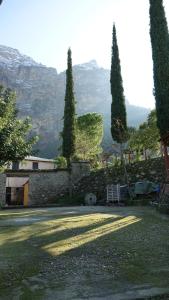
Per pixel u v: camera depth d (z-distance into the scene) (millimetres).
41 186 32750
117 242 10180
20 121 21781
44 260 8227
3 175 31812
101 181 30516
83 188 31828
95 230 12375
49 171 33062
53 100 171250
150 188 24766
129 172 29219
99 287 6340
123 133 31125
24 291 6176
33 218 16562
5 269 7477
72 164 33375
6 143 20234
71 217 16516
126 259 8250
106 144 77000
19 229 12797
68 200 30797
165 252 8852
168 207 17219
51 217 16828
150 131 35031
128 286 6367
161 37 22906
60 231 12203
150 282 6562
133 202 24469
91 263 7938
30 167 45656
